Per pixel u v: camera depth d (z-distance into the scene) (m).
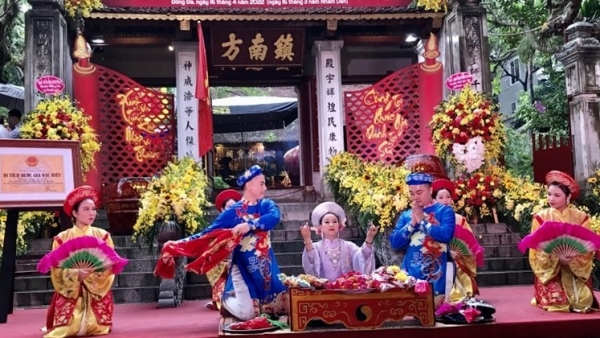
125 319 6.12
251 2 11.67
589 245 5.37
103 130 11.20
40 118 9.40
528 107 16.42
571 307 5.51
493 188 9.70
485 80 11.29
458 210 9.77
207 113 10.71
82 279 5.13
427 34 12.39
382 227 8.16
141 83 13.36
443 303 5.19
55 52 10.39
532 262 5.81
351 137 11.87
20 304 7.77
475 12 11.40
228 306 5.13
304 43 11.76
